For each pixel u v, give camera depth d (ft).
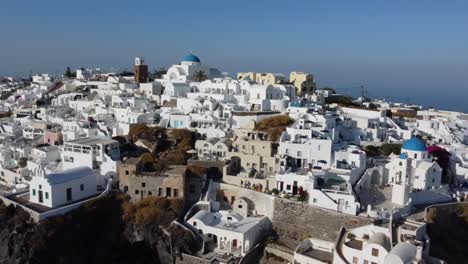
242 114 453.99
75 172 331.98
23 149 421.18
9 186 384.27
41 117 550.77
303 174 320.70
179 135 415.44
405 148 345.31
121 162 347.15
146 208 311.68
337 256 250.78
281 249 281.13
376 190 327.88
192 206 321.93
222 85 553.23
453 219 307.37
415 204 311.47
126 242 308.40
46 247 285.84
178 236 292.20
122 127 448.65
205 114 449.06
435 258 249.96
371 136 424.87
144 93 600.39
